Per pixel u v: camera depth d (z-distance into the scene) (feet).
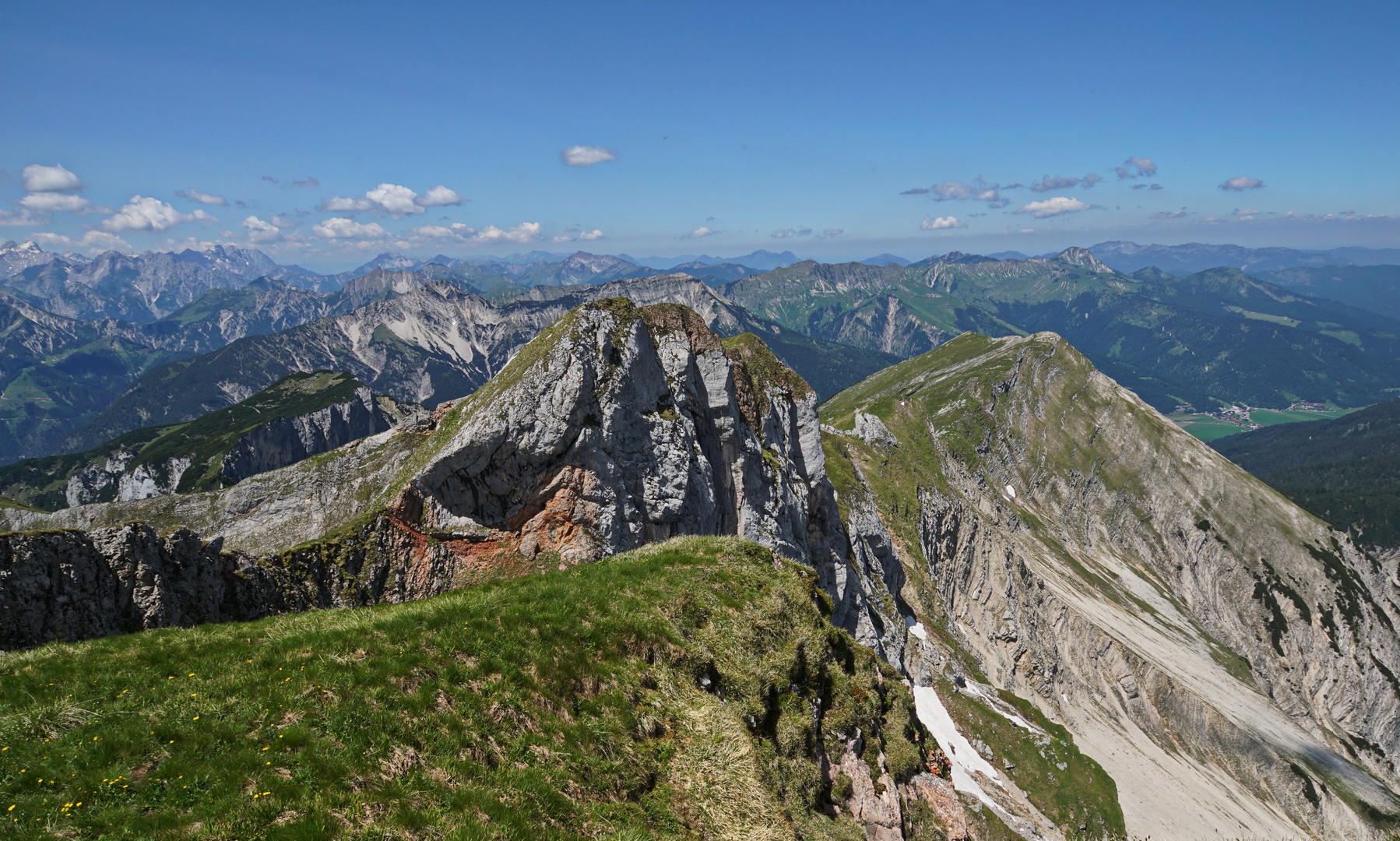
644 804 65.00
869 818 91.15
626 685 76.18
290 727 55.67
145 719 54.75
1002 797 347.15
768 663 93.76
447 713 62.13
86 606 117.19
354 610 83.35
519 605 80.02
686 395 222.89
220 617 137.90
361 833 48.19
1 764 47.62
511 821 53.93
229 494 225.76
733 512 235.20
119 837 43.88
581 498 189.26
